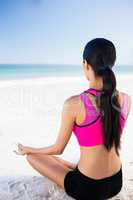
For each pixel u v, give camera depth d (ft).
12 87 31.63
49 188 8.23
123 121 6.69
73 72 65.57
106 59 6.02
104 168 6.68
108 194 6.99
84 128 6.39
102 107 6.15
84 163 6.73
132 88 31.24
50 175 7.36
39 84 35.19
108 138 6.32
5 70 69.21
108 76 6.00
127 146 12.64
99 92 6.26
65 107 6.47
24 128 15.98
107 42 6.10
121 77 45.73
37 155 7.70
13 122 17.08
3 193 7.97
